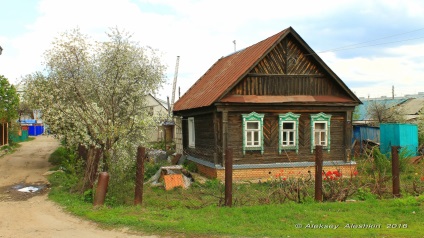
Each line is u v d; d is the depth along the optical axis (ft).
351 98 73.82
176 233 29.89
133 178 49.83
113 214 35.73
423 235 28.19
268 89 70.74
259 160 69.72
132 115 60.64
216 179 64.39
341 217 34.04
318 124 73.10
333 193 42.29
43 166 80.64
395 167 44.19
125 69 59.57
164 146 114.62
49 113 66.69
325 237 27.94
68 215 37.45
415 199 39.65
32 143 146.20
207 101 70.74
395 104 162.61
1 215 38.45
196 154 81.20
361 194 44.27
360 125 109.50
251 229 30.35
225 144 67.56
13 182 61.67
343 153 73.51
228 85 67.26
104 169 50.70
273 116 70.64
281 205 38.58
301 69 72.49
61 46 60.85
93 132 58.44
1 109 113.09
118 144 55.26
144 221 32.86
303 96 71.92
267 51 69.51
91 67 61.72
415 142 93.61
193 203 45.16
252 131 69.56
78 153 65.57
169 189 57.00
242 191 56.03
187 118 88.48
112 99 58.80
